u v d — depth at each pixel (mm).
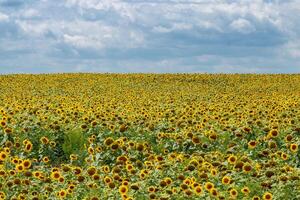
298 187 10578
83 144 17312
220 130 17766
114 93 36281
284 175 11172
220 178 11461
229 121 19500
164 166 12328
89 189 10906
